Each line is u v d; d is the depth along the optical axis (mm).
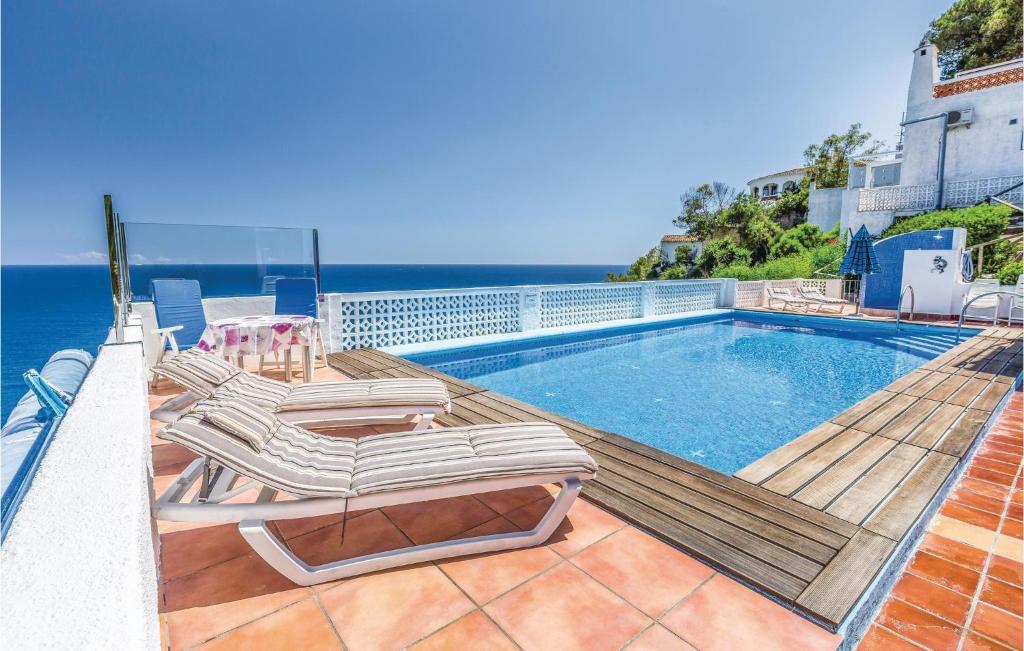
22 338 61625
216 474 2393
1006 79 19359
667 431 4750
